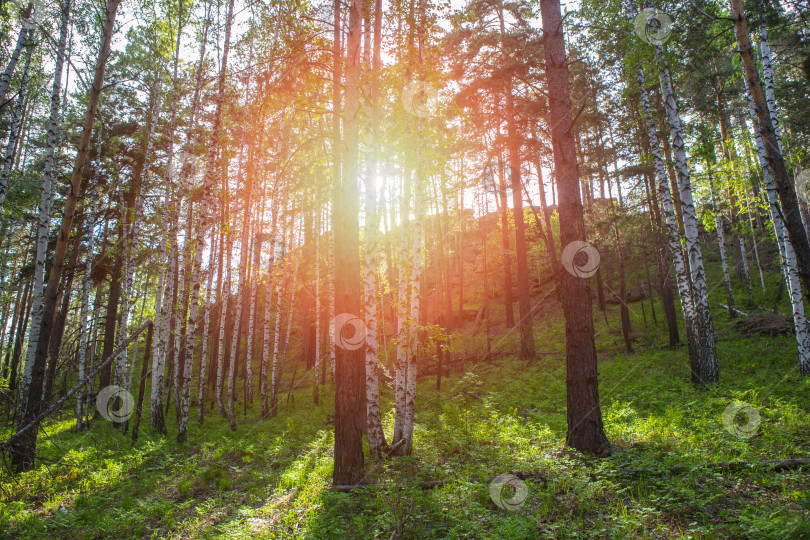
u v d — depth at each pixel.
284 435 12.78
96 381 22.47
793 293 11.26
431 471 7.20
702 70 14.67
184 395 12.97
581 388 7.18
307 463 9.05
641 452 6.69
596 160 18.42
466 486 6.03
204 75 17.05
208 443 12.43
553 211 31.09
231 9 13.64
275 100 9.02
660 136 16.00
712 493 5.09
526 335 19.34
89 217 17.83
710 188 21.34
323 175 16.48
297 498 7.06
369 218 9.07
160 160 19.58
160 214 18.25
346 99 7.78
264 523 6.13
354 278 7.33
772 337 15.88
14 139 11.84
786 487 4.94
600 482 5.61
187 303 22.03
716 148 20.80
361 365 7.32
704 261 28.84
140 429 15.75
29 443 9.24
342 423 6.96
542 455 6.81
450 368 21.00
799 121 16.83
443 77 10.10
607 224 17.69
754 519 4.19
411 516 5.40
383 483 6.59
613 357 17.62
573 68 19.00
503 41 17.36
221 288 23.03
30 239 23.44
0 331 27.86
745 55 6.35
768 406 8.69
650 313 23.50
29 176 20.16
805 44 14.95
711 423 7.83
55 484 8.90
